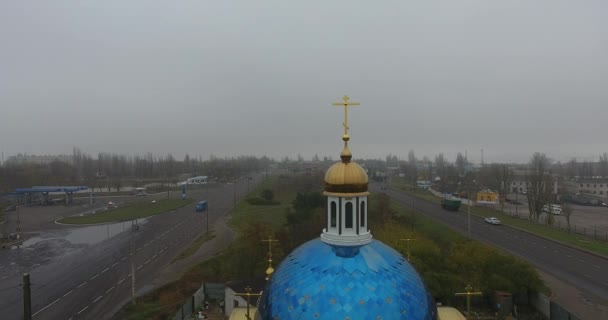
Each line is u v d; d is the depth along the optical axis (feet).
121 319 122.72
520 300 132.57
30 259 191.31
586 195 427.33
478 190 435.94
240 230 252.83
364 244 62.18
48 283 156.04
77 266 179.11
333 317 51.98
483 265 137.90
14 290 148.15
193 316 128.16
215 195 461.78
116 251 205.67
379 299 53.42
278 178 631.56
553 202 346.74
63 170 639.76
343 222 62.49
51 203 401.08
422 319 55.36
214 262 180.45
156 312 128.06
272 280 61.87
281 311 55.36
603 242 211.61
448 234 231.71
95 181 607.37
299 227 202.59
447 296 129.08
